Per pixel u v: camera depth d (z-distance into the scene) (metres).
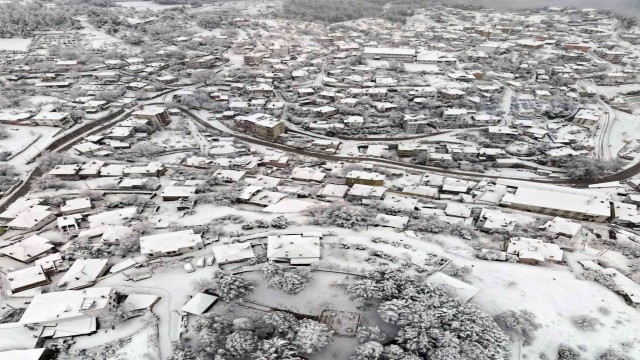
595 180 133.88
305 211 104.56
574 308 71.44
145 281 78.31
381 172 135.75
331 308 70.50
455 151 149.12
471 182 127.69
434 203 115.38
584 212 105.44
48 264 82.00
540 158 145.00
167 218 102.38
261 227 96.81
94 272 78.81
